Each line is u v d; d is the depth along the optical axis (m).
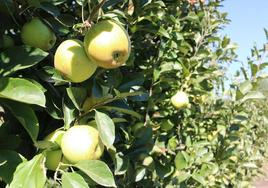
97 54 0.49
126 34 0.51
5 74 0.50
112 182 0.49
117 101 0.71
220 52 1.42
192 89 1.30
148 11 0.97
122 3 0.86
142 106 1.06
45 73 0.58
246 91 1.24
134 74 0.81
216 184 1.62
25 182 0.46
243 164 1.84
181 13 1.30
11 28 0.58
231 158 1.75
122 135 0.87
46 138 0.55
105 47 0.48
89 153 0.51
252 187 2.28
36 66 0.61
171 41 1.14
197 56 1.33
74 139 0.51
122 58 0.50
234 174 1.83
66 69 0.51
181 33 1.25
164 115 1.14
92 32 0.49
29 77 0.58
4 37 0.55
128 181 0.89
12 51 0.51
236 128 1.42
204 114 1.47
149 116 1.13
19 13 0.57
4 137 0.52
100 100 0.59
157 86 1.08
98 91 0.59
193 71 1.31
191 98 1.31
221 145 1.45
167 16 1.09
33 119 0.49
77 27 0.59
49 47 0.57
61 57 0.51
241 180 1.94
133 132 0.91
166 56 1.14
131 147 0.89
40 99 0.45
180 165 1.13
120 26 0.51
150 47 1.12
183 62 1.23
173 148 1.17
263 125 2.16
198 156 1.33
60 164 0.52
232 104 1.41
